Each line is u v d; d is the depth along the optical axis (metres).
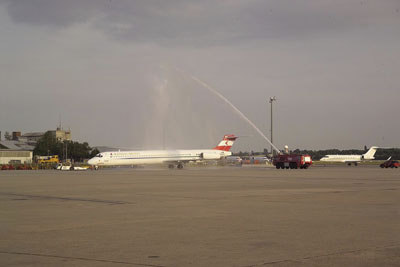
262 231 15.78
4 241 14.12
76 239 14.41
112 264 11.12
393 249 12.69
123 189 37.66
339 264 10.99
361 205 24.16
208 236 14.84
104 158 108.81
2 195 31.89
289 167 103.19
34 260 11.56
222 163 155.50
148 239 14.35
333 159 146.75
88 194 32.53
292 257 11.76
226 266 10.88
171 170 100.31
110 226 17.08
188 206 24.11
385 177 58.16
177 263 11.20
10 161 173.50
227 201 26.77
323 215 20.00
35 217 19.81
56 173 84.38
